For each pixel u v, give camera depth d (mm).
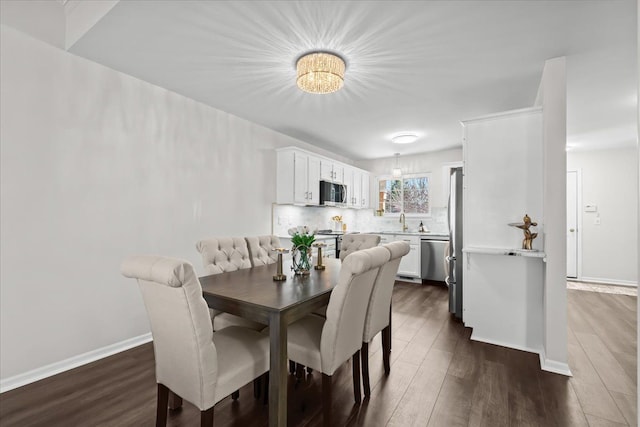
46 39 2139
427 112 3521
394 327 3109
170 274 1153
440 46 2146
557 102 2293
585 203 5387
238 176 3707
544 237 2395
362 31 1975
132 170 2643
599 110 3492
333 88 2400
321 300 1696
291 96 3076
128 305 2600
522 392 1957
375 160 6441
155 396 1890
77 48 2203
